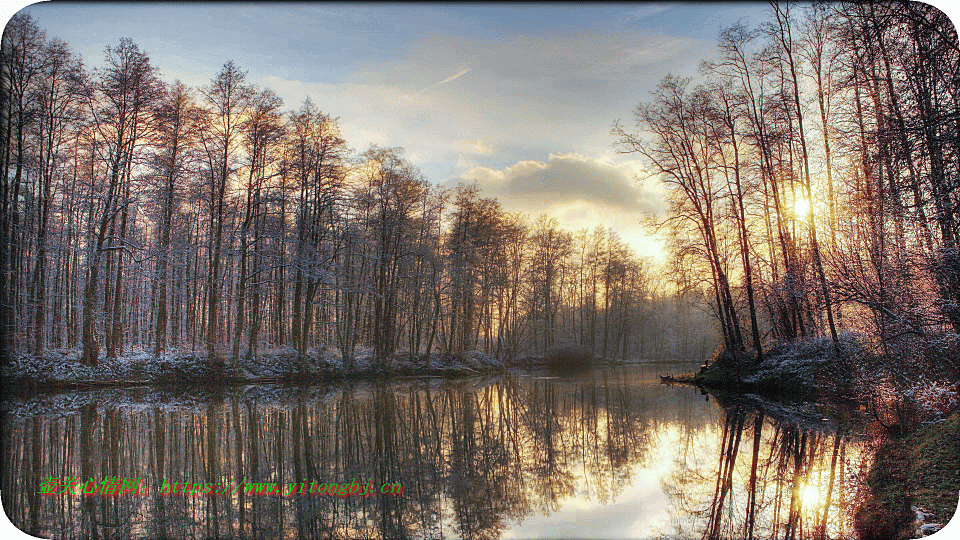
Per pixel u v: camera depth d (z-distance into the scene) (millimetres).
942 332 10391
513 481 10289
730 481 9898
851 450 11109
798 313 20891
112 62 22219
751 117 22234
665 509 8391
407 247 34500
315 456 11930
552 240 50844
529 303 49906
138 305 33312
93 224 24266
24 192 19250
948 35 9641
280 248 29250
